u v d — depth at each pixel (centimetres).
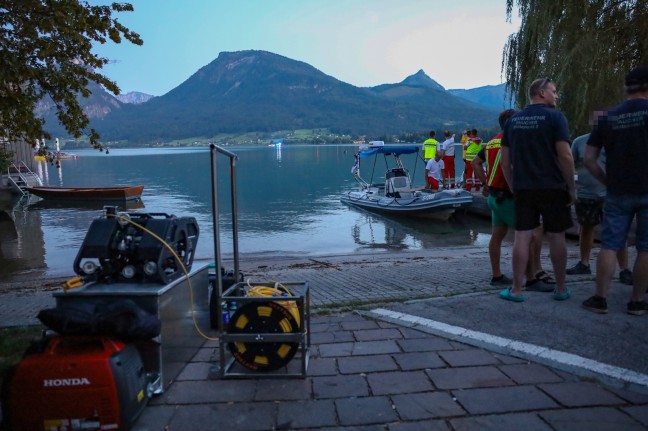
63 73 655
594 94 1431
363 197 2395
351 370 342
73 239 1777
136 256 322
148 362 308
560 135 425
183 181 4581
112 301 301
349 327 435
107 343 270
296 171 5419
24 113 671
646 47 1392
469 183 2173
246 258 1258
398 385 317
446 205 1867
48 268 1255
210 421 280
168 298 322
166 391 317
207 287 410
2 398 261
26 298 700
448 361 350
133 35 738
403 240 1606
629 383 302
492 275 626
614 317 411
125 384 262
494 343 372
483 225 1892
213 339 397
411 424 270
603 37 1450
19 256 1434
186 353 356
